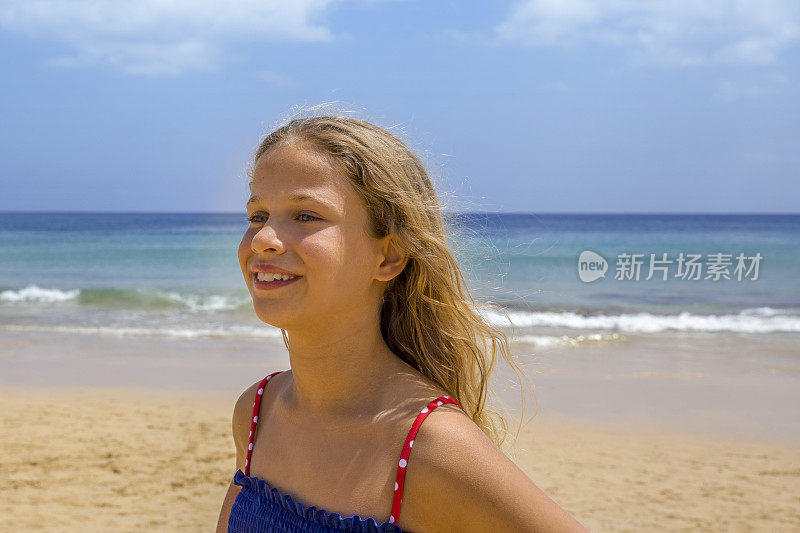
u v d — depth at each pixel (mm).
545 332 16391
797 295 23875
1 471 6898
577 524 1257
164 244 47688
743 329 17125
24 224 84375
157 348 13703
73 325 17000
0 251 42531
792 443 8156
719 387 10812
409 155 1564
